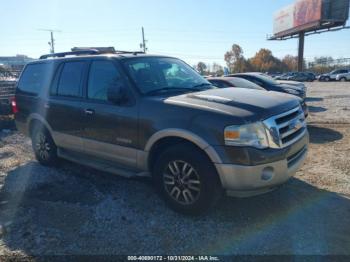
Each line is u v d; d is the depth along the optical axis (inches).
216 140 134.1
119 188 185.9
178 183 148.6
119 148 168.4
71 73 198.1
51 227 145.5
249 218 147.9
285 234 134.3
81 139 189.2
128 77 165.2
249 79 442.3
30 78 233.9
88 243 132.3
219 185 140.6
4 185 195.9
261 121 134.2
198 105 143.5
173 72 186.4
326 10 1841.8
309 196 168.1
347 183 183.9
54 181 199.8
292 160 149.2
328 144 271.3
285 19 2268.7
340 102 608.1
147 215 153.0
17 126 245.1
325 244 126.9
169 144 154.1
